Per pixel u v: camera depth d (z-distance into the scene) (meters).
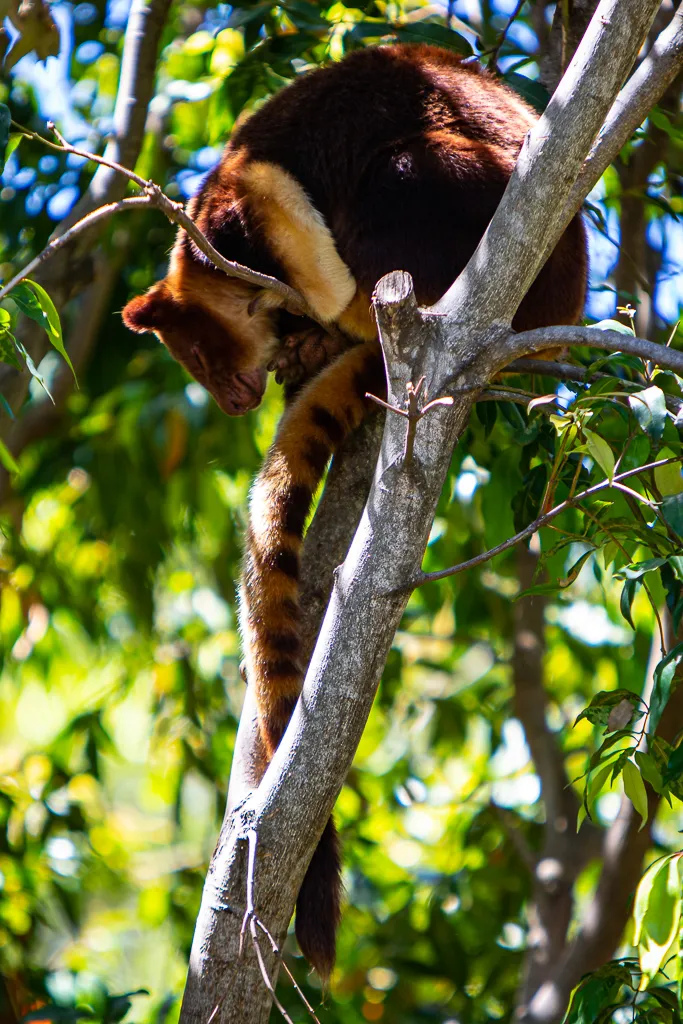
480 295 5.18
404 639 14.30
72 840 12.23
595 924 9.94
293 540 6.35
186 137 11.91
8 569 12.40
